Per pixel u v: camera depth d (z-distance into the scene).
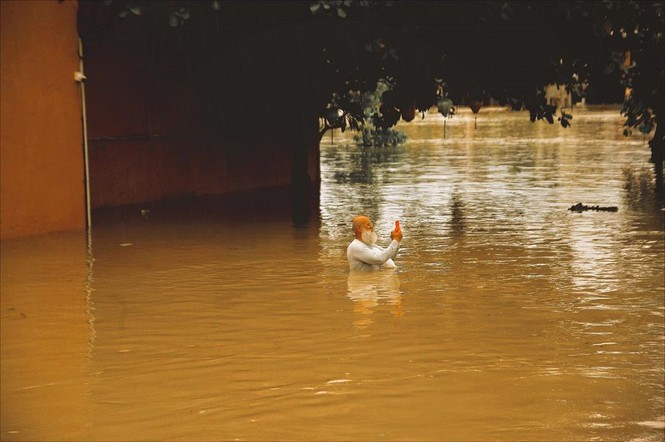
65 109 18.44
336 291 12.44
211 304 11.73
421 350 9.42
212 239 17.11
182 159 23.67
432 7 21.23
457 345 9.60
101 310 11.48
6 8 17.19
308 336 10.03
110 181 21.88
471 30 21.75
